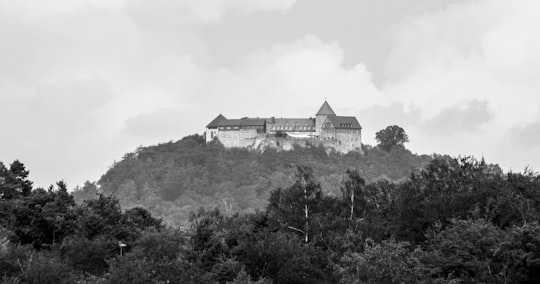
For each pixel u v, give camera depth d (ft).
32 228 396.37
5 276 296.51
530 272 304.71
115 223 421.59
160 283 300.61
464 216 387.75
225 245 365.40
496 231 334.85
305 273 354.13
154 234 365.81
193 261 352.90
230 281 326.44
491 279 306.55
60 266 317.01
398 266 294.05
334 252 393.50
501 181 422.82
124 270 304.09
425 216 399.65
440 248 331.16
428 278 295.07
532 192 399.85
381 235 422.41
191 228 419.54
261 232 378.12
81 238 365.61
